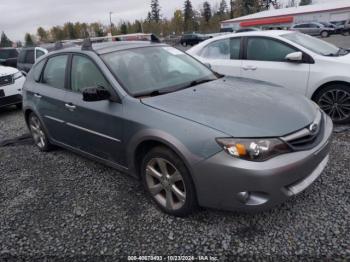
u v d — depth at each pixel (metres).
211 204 2.74
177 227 2.96
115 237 2.90
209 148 2.61
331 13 46.53
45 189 3.86
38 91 4.61
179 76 3.81
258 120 2.71
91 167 4.36
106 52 3.79
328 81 5.04
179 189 2.98
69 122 4.04
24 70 12.08
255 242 2.69
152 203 3.37
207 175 2.64
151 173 3.16
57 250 2.80
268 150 2.52
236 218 3.00
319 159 2.80
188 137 2.71
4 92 7.51
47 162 4.66
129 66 3.66
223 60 6.25
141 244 2.79
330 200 3.15
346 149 4.24
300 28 35.38
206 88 3.49
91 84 3.71
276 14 52.50
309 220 2.89
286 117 2.80
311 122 2.86
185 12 84.31
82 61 3.90
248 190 2.53
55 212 3.36
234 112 2.84
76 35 89.44
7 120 7.45
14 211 3.45
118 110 3.29
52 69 4.48
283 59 5.54
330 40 27.22
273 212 3.04
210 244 2.72
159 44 4.36
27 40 96.00
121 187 3.75
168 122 2.87
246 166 2.49
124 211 3.27
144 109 3.09
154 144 3.07
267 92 3.37
